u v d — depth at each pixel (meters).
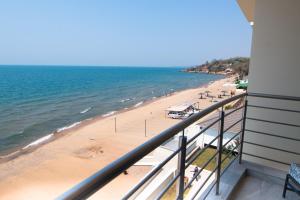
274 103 2.17
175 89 46.25
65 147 14.37
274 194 1.86
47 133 17.83
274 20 2.07
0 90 40.25
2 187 9.42
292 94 2.05
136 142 15.04
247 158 2.40
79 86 48.22
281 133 2.19
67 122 21.31
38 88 43.59
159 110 25.70
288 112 2.12
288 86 2.06
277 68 2.10
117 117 22.84
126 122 20.59
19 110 25.98
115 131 17.64
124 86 50.75
